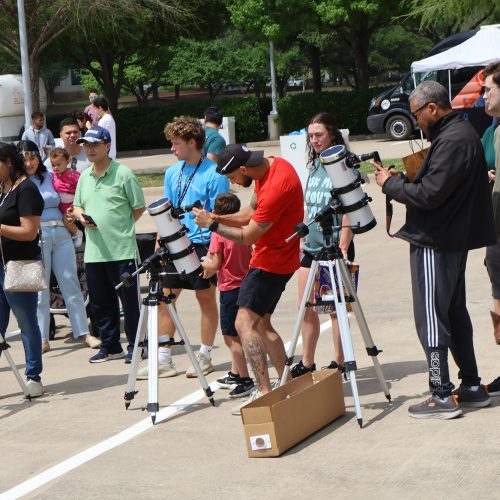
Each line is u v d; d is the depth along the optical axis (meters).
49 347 10.37
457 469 5.71
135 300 9.36
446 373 6.61
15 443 7.09
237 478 5.90
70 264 10.37
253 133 39.91
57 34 30.17
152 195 23.66
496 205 7.24
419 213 6.48
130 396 7.62
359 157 6.65
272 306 7.34
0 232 8.07
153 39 40.41
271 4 37.03
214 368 8.87
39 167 10.22
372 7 35.88
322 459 6.09
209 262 7.95
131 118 39.84
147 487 5.89
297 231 6.67
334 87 81.44
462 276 6.69
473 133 6.40
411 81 32.59
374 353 7.07
